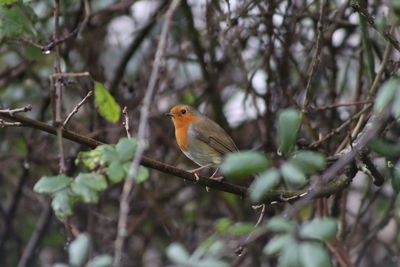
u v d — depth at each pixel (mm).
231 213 11789
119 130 11422
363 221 12297
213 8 10367
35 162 11633
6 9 8352
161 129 12133
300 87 10359
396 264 11422
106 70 13000
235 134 12125
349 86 12039
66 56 11242
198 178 7207
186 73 11727
